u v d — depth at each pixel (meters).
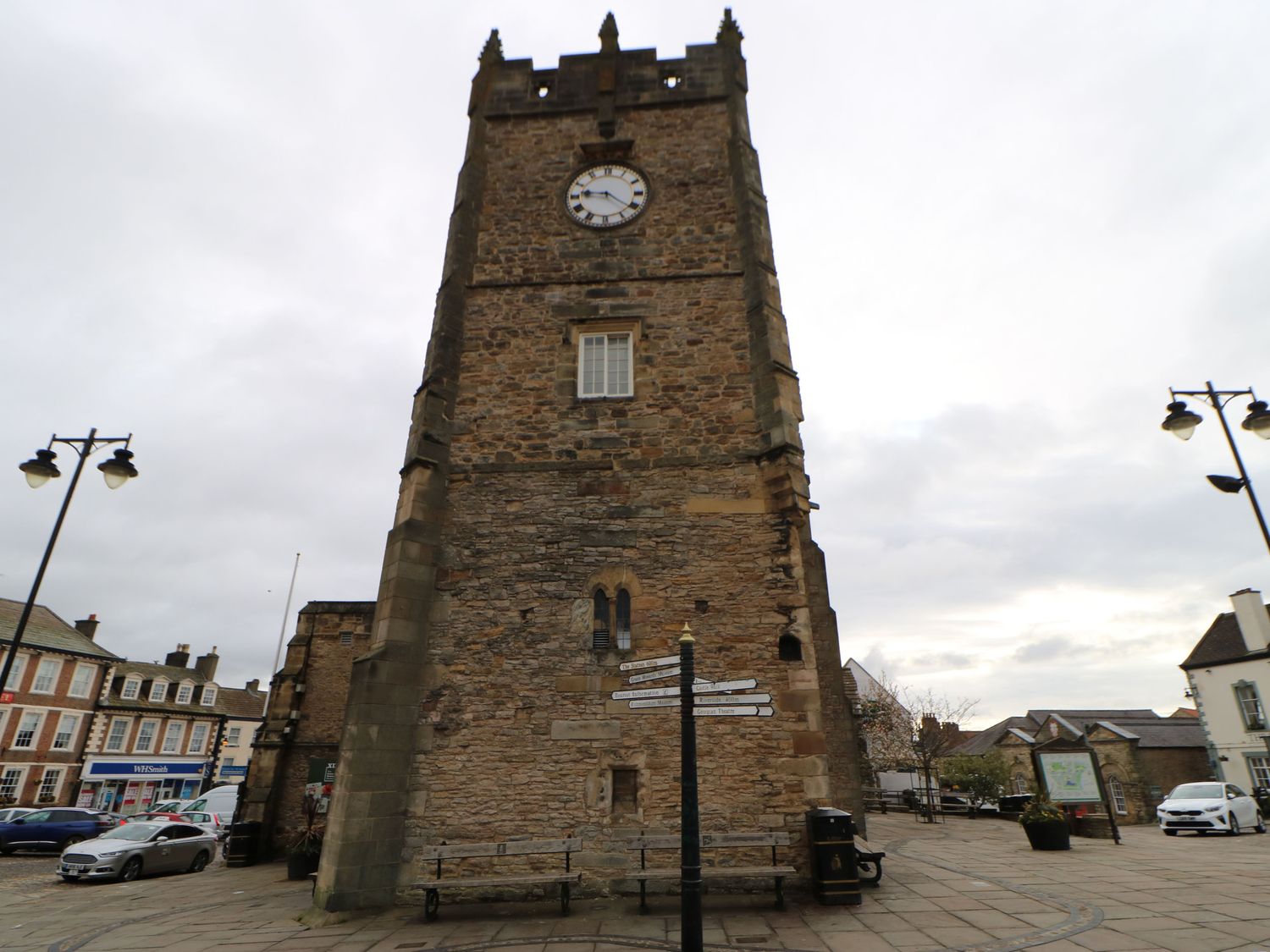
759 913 8.08
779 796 9.30
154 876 15.40
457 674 10.09
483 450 11.49
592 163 13.78
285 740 17.27
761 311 11.98
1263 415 10.03
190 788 41.41
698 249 12.88
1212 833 16.92
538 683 9.99
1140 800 29.16
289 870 13.55
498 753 9.66
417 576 10.46
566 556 10.68
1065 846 12.95
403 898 9.00
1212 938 6.61
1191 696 28.91
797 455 10.98
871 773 27.56
